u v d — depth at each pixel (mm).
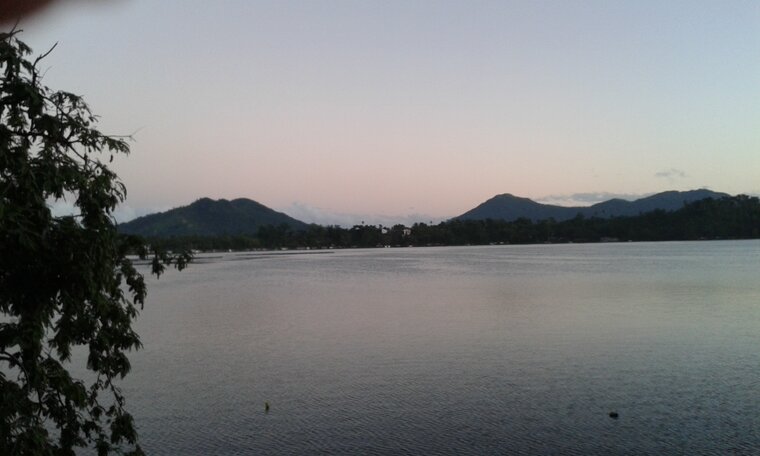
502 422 16516
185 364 24484
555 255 137875
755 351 25062
